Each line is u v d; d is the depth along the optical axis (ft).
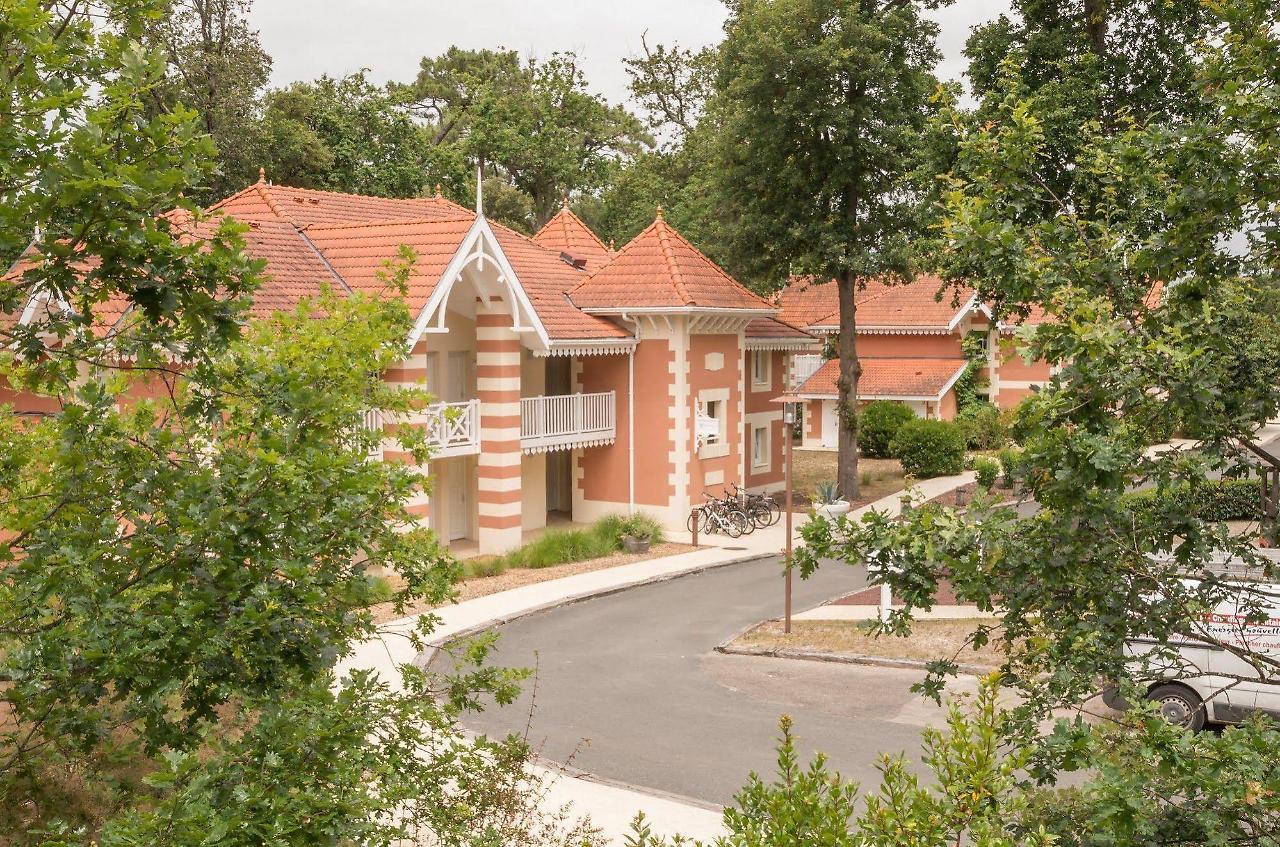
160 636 20.89
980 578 21.68
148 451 23.38
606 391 114.83
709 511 113.60
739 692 61.72
